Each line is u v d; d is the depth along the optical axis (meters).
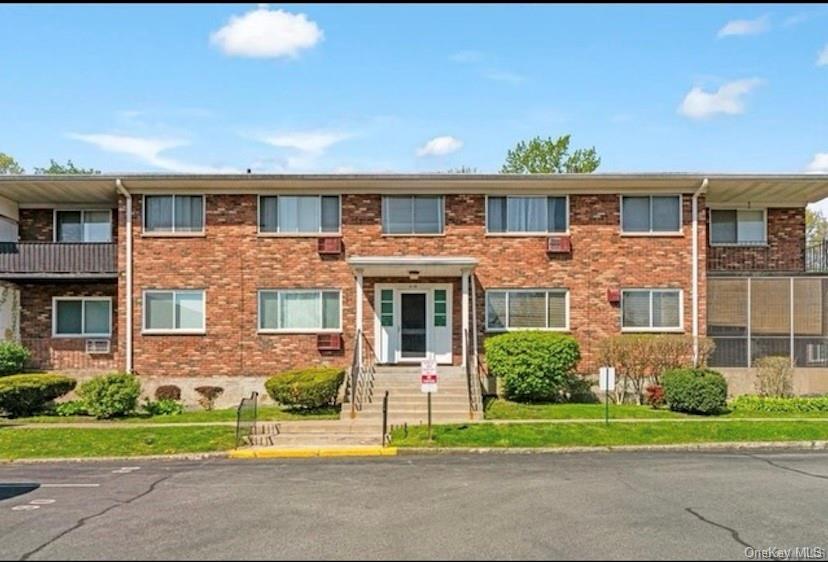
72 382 22.19
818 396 23.02
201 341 23.91
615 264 24.23
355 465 14.78
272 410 21.08
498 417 19.84
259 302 24.09
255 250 24.12
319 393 20.41
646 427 18.33
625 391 23.02
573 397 23.41
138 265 23.98
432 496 11.43
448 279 24.31
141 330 23.88
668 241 24.23
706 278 24.39
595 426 18.39
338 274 24.16
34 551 8.59
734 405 21.72
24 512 10.62
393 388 21.34
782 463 14.71
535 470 13.90
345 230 24.23
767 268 26.73
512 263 24.23
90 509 10.79
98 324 26.23
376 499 11.25
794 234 26.89
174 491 12.12
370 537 9.02
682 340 22.84
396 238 24.22
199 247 24.08
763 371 23.22
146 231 24.08
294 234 24.19
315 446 16.97
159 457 16.17
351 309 24.12
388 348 24.17
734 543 8.72
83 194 25.08
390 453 16.38
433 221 24.36
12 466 15.31
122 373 22.28
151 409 21.70
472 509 10.49
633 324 24.16
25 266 24.72
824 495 11.45
